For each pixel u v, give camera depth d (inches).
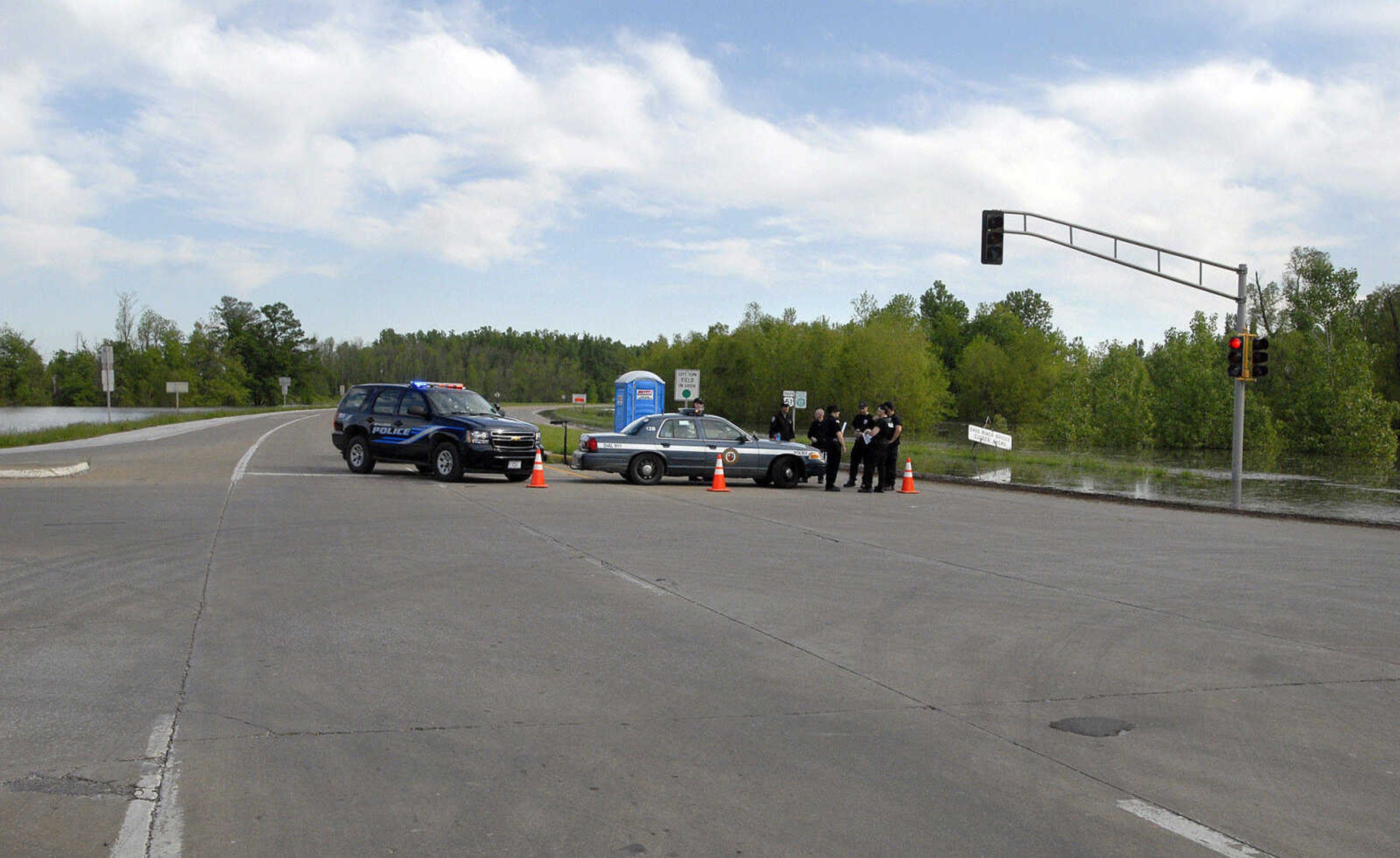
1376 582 467.2
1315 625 359.3
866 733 229.3
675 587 408.2
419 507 673.0
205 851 163.3
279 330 5812.0
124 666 275.3
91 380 4825.3
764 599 385.7
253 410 3836.1
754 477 957.8
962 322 5241.1
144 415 3061.0
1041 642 323.3
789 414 1665.8
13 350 4665.4
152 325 5059.1
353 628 325.1
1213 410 2529.5
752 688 264.5
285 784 192.5
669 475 930.1
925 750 218.4
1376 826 180.7
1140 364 2650.1
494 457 875.4
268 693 251.9
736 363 3654.0
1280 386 2637.8
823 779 200.1
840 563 479.8
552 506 703.7
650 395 1407.5
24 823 172.9
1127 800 191.6
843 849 167.8
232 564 440.1
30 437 1472.7
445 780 196.4
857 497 869.8
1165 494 1106.1
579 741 220.5
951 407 3855.8
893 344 2906.0
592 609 361.4
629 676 273.7
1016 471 1418.6
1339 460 2235.5
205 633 315.3
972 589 417.7
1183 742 226.7
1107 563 506.3
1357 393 2480.3
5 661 279.3
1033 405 3868.1
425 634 318.7
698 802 187.2
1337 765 213.3
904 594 402.9
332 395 6702.8
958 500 876.0
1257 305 2942.9
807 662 293.6
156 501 673.0
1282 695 267.3
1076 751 219.1
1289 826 180.4
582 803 185.8
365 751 211.8
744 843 169.5
